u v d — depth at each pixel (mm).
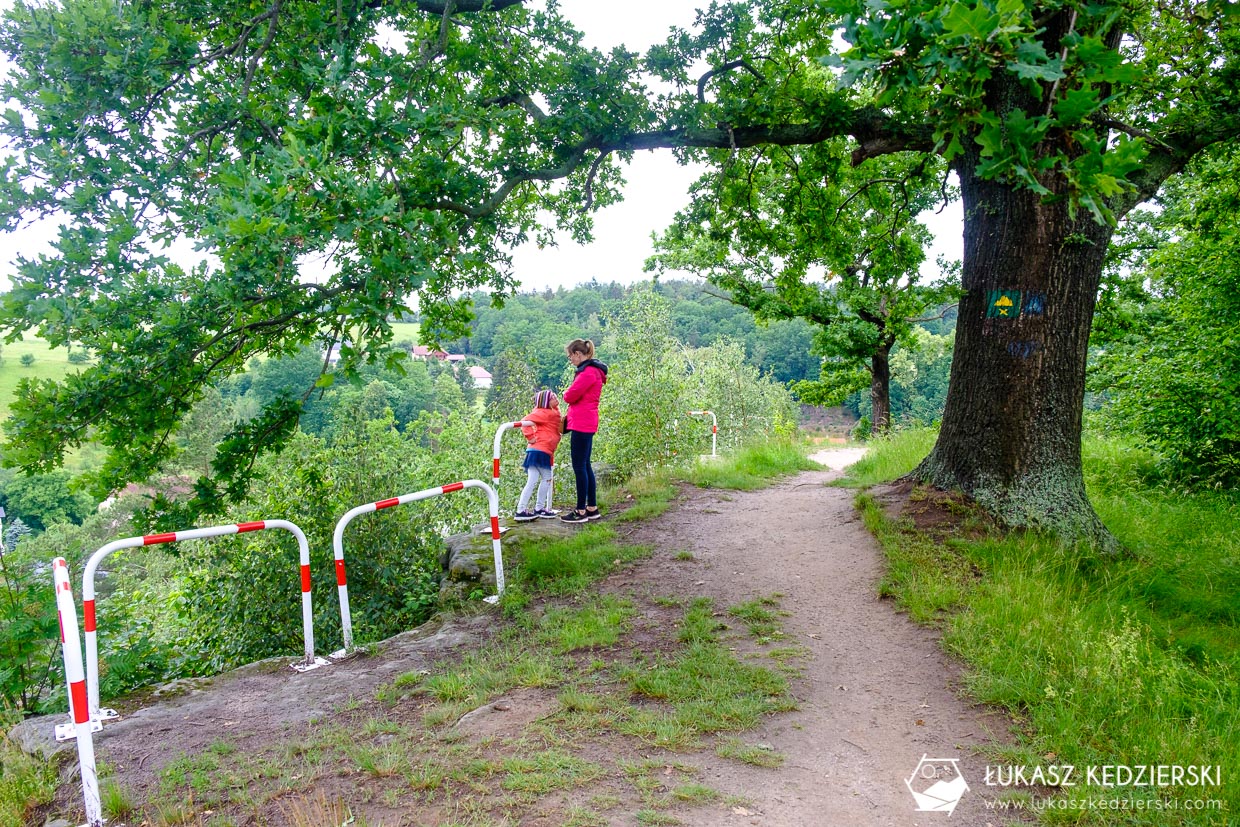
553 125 7953
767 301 19250
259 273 4629
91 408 5809
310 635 5910
